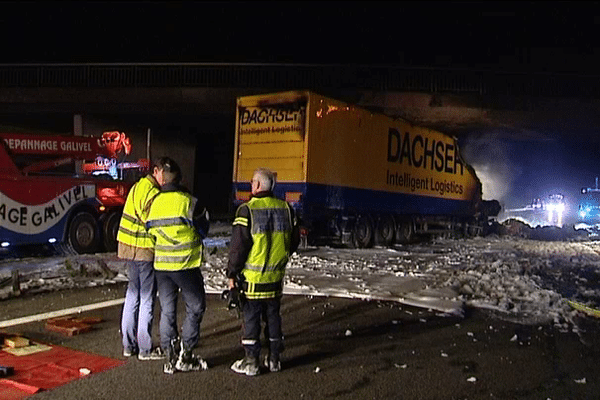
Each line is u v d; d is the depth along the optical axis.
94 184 15.03
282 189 16.19
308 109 15.88
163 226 5.74
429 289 10.52
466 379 5.89
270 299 5.77
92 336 7.08
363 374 5.95
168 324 5.84
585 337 7.65
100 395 5.18
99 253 15.27
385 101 30.22
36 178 13.64
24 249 14.83
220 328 7.57
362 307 9.16
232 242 5.61
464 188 25.31
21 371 5.71
